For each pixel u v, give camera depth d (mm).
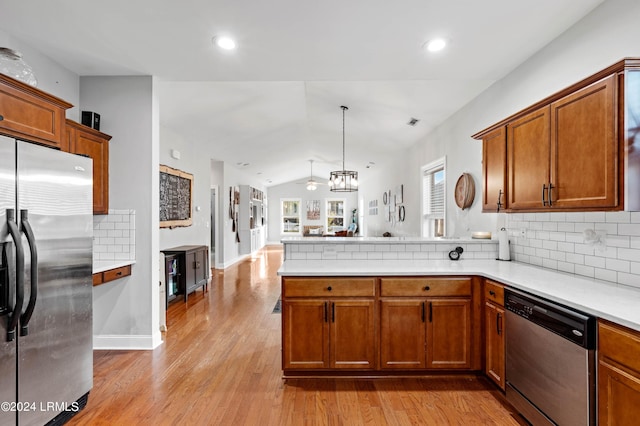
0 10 2090
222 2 2018
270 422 2004
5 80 1794
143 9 2088
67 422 1990
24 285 1658
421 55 2684
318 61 2789
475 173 3625
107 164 3021
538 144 2156
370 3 2029
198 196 6148
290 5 2045
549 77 2492
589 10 2107
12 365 1653
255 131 5973
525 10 2100
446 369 2482
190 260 4871
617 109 1598
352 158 8289
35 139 1982
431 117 4402
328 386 2414
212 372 2611
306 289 2459
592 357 1491
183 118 4723
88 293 2133
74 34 2383
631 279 1902
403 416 2062
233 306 4473
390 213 7453
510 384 2096
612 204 1625
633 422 1306
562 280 2105
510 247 3035
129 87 3061
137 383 2441
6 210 1617
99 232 3070
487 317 2385
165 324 3549
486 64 2836
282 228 13375
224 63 2830
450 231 4270
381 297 2465
